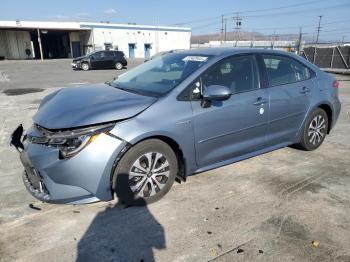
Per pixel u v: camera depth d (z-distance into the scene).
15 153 4.83
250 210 3.25
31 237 2.79
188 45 51.94
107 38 43.78
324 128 5.03
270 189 3.71
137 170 3.16
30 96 10.41
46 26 39.19
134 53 46.56
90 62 24.19
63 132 2.89
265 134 4.20
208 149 3.62
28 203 3.34
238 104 3.76
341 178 4.03
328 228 2.97
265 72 4.14
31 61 34.53
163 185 3.39
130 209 3.24
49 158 2.88
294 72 4.55
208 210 3.24
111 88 3.89
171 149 3.35
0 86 13.19
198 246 2.70
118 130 2.96
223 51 3.94
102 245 2.70
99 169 2.89
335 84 5.09
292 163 4.50
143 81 3.88
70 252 2.61
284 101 4.27
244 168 4.30
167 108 3.25
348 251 2.65
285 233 2.88
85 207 3.27
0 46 39.03
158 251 2.63
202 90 3.50
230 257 2.57
